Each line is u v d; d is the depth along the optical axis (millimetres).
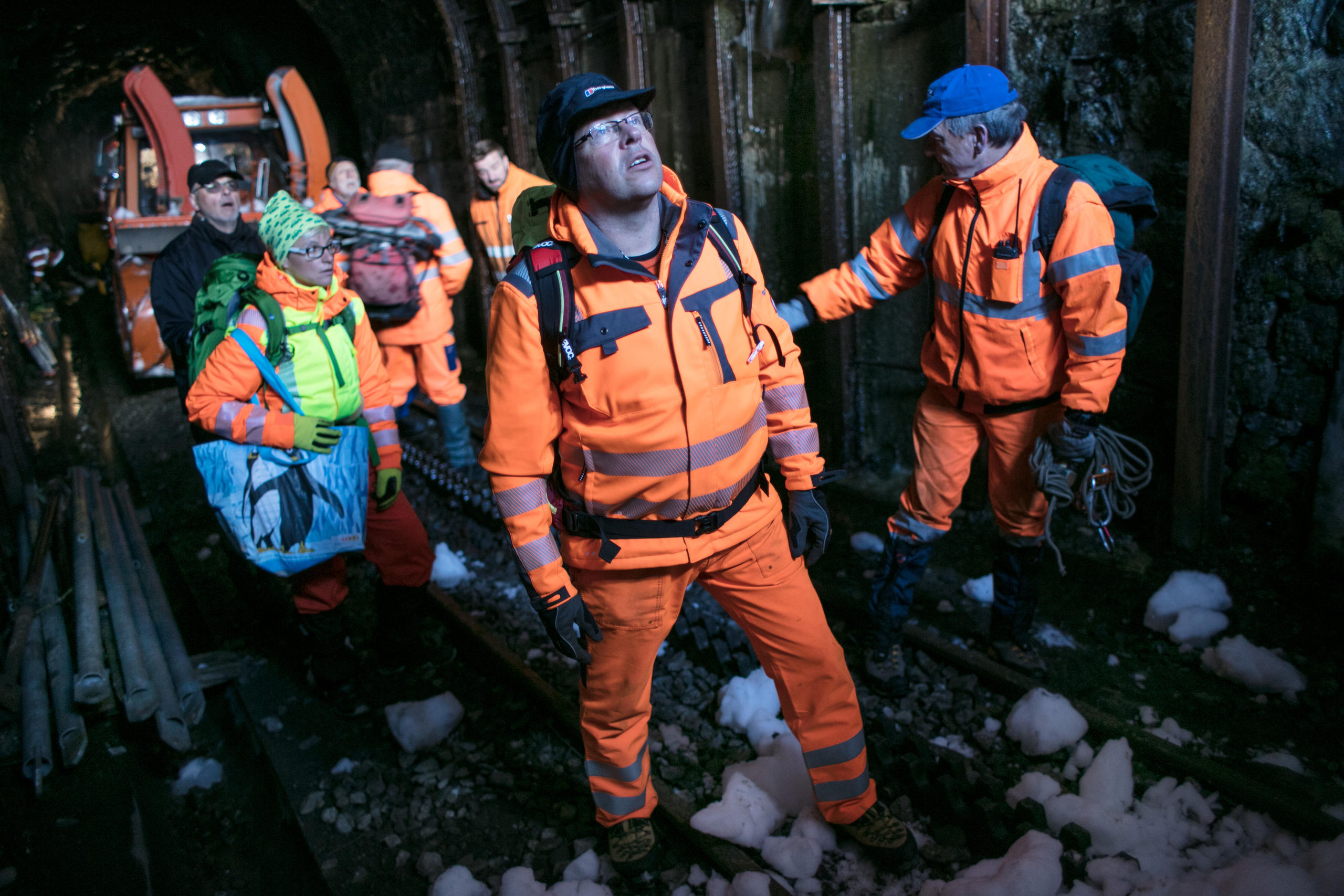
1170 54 3068
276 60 9578
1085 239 2133
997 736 2578
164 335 3182
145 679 2842
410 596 3076
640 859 2146
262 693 3141
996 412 2465
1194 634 2873
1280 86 2885
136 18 10008
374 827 2500
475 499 4426
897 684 2771
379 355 2869
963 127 2160
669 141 5098
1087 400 2234
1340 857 1914
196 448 2574
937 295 2449
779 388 1887
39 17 9742
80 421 6758
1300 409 3061
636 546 1775
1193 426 3152
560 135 1537
